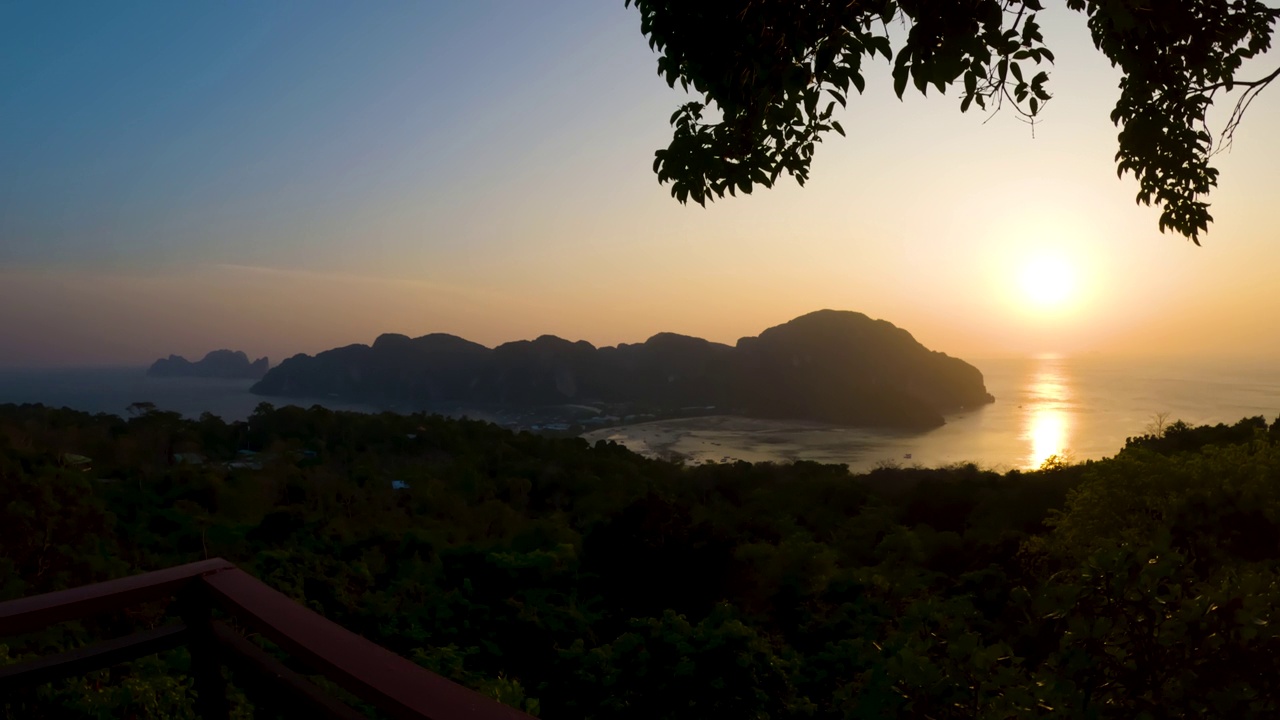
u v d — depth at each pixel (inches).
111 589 58.5
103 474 1322.6
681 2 104.3
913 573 519.2
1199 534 258.7
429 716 40.2
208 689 64.1
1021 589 115.3
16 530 382.9
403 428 2677.2
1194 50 118.3
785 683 266.8
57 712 104.8
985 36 86.8
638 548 609.9
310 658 48.9
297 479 1494.8
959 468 1860.2
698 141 125.6
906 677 104.6
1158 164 128.2
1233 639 89.8
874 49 95.7
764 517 1090.1
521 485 1696.6
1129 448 435.8
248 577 62.8
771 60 103.4
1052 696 94.0
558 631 416.2
